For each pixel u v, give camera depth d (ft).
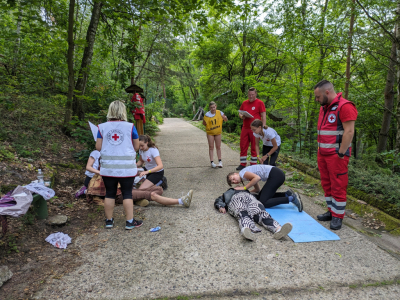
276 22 24.07
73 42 18.72
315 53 24.63
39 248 8.70
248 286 7.06
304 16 22.41
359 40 20.29
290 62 25.03
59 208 11.60
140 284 7.14
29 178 12.31
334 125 9.98
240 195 11.24
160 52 37.60
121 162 9.78
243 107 18.28
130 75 29.53
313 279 7.30
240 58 45.62
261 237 9.64
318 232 9.94
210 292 6.84
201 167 20.17
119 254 8.57
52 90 28.37
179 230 10.19
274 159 15.71
